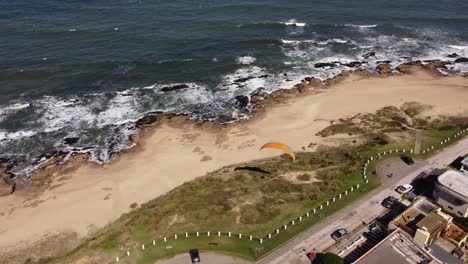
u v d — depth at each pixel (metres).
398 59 117.44
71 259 54.25
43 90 100.38
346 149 76.75
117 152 81.19
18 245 60.47
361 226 56.66
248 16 144.25
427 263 47.22
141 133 86.44
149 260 53.22
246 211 60.38
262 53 119.00
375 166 69.50
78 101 96.56
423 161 70.62
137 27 133.12
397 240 50.47
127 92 100.25
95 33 128.25
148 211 62.25
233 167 74.81
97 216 65.12
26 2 153.88
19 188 72.75
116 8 149.00
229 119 90.81
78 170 76.62
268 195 63.78
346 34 132.62
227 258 52.94
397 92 99.62
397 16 147.88
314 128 86.38
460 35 132.88
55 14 142.75
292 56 118.00
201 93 100.38
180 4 153.88
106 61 112.44
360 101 95.88
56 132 86.81
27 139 84.81
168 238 56.38
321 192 63.56
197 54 117.50
